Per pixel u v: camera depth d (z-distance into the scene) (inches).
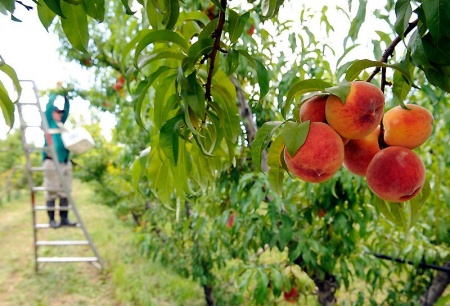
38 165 489.4
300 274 189.2
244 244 119.7
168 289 228.1
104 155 382.9
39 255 296.8
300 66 90.8
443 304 58.1
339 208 103.5
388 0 70.2
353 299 185.5
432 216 123.5
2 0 34.9
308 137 38.0
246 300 188.5
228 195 126.7
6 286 239.8
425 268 124.6
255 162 39.0
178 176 48.3
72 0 38.7
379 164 41.6
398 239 126.6
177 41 40.8
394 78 42.0
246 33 86.9
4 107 46.5
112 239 346.3
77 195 673.6
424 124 42.4
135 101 42.9
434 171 122.3
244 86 119.6
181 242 195.6
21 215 463.8
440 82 37.6
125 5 41.1
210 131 43.7
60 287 239.3
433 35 32.0
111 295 230.8
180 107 43.0
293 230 110.0
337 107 38.0
